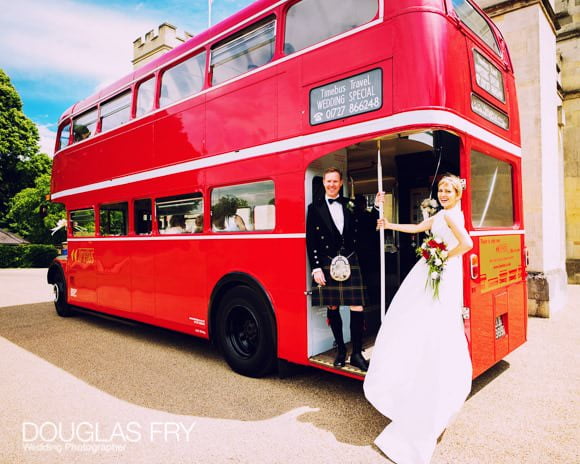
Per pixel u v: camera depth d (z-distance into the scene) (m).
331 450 2.96
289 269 4.08
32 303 10.39
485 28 4.39
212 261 4.90
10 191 31.19
